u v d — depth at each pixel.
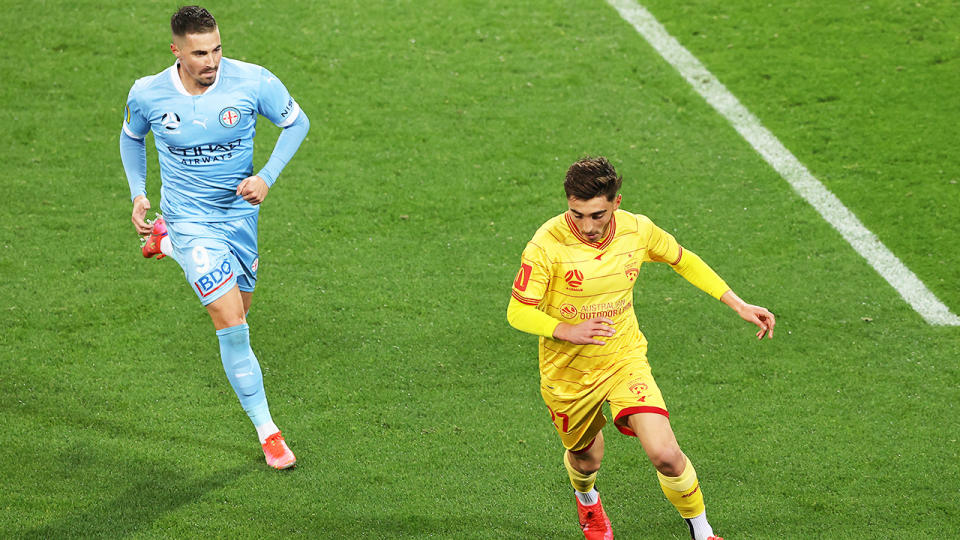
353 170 26.95
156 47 31.77
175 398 18.86
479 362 20.22
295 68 31.12
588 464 15.13
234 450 17.52
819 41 32.84
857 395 19.16
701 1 35.34
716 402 19.02
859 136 28.41
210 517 15.72
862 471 17.03
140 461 17.03
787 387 19.41
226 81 16.45
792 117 29.39
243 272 17.88
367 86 30.53
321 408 18.80
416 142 28.20
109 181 26.23
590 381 14.50
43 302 21.61
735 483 16.80
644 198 25.98
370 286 22.67
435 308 21.94
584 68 31.73
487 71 31.44
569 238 13.82
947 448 17.59
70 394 18.78
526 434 18.09
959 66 31.27
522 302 13.88
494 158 27.56
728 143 28.33
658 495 16.62
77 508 15.76
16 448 17.14
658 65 31.88
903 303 22.06
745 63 31.92
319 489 16.53
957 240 24.17
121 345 20.38
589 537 15.46
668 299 22.28
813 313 21.75
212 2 34.12
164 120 16.27
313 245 24.11
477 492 16.56
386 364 20.12
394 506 16.17
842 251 23.94
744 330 21.20
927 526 15.72
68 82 30.09
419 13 34.25
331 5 34.38
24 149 27.28
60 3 33.62
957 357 20.25
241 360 16.89
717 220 25.16
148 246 19.03
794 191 26.23
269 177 16.95
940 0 34.72
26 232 24.03
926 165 27.05
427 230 24.75
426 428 18.22
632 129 28.95
